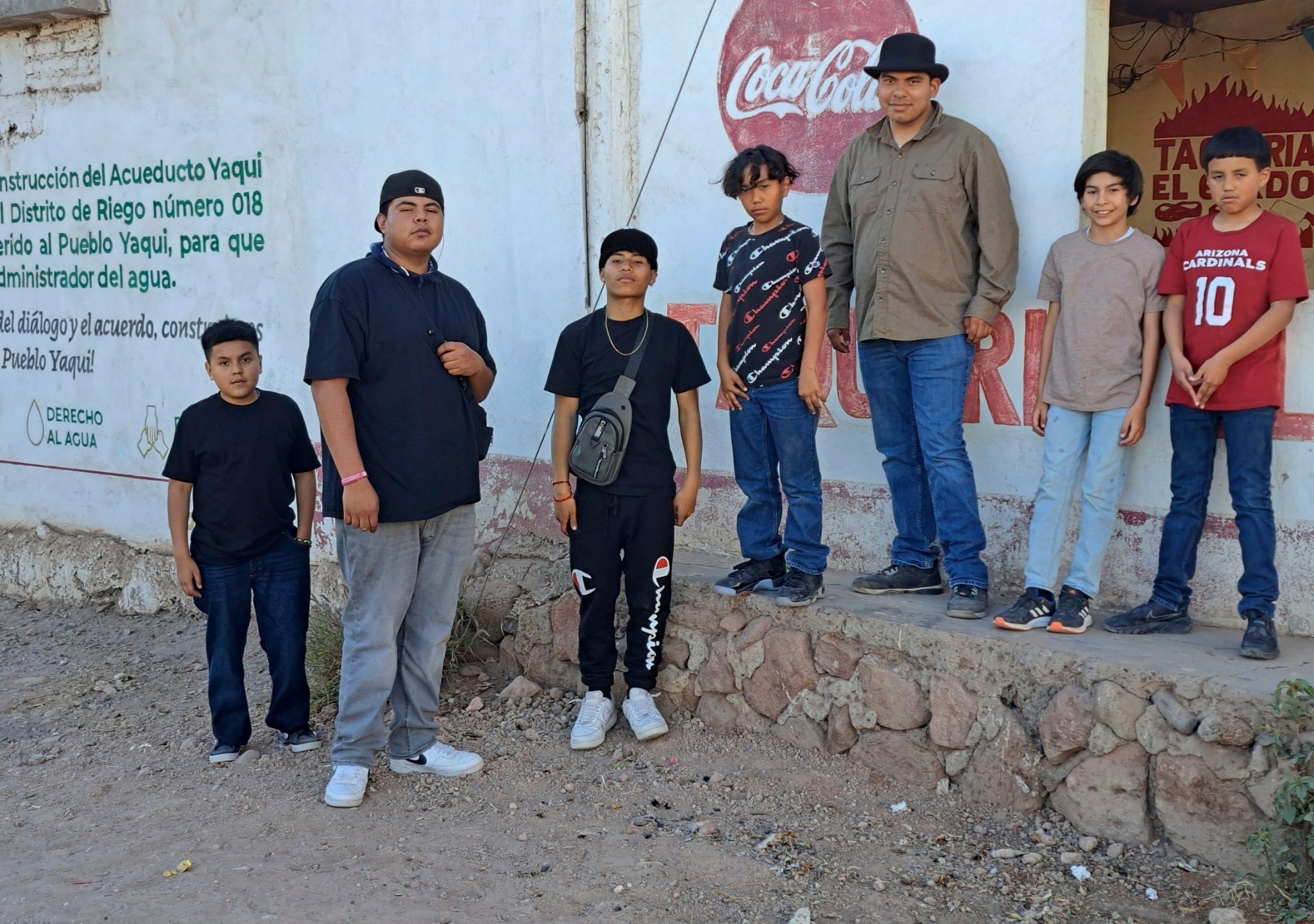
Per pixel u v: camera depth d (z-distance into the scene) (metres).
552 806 4.15
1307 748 3.27
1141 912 3.29
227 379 4.46
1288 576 3.96
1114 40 8.16
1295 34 7.51
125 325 7.33
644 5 5.32
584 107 5.48
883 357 4.41
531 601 5.39
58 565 7.55
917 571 4.57
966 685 3.99
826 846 3.76
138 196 7.16
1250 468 3.71
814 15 4.84
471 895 3.50
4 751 5.05
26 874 3.79
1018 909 3.33
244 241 6.74
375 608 4.15
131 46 7.05
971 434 4.59
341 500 3.97
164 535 7.27
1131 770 3.60
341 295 3.96
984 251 4.17
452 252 6.02
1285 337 3.86
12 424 7.99
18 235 7.82
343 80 6.24
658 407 4.46
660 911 3.38
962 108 4.49
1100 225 3.96
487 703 5.16
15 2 7.20
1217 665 3.62
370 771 4.47
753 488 4.51
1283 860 3.28
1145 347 3.93
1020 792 3.83
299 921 3.37
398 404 4.03
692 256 5.30
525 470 5.83
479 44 5.76
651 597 4.55
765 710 4.53
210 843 3.96
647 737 4.56
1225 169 3.64
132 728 5.26
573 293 5.63
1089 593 4.04
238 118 6.66
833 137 4.86
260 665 6.00
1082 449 4.05
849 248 4.58
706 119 5.20
